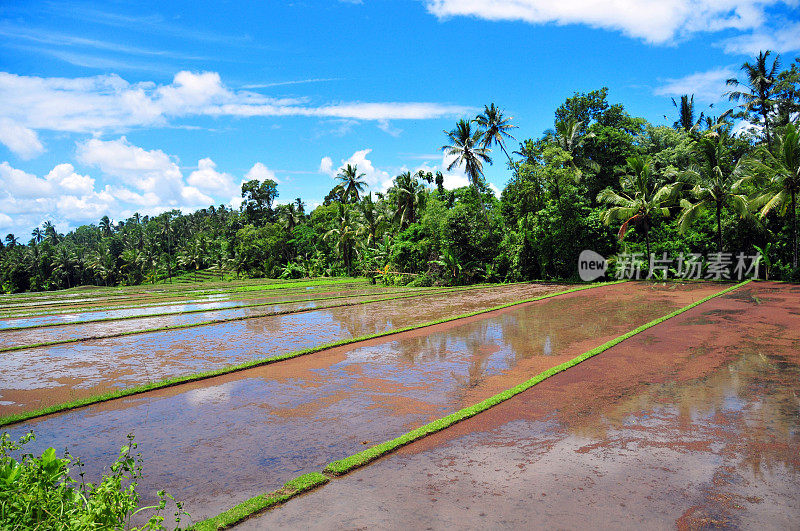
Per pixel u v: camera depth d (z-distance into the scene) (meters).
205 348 13.76
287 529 4.61
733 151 36.25
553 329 14.88
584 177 35.19
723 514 4.62
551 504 4.90
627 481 5.34
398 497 5.16
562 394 8.47
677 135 38.84
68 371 11.44
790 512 4.61
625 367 10.07
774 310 16.61
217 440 7.00
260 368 11.18
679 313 16.66
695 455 5.92
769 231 29.11
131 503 3.95
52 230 124.25
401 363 11.23
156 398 9.12
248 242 73.88
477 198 42.66
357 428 7.32
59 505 3.89
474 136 37.12
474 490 5.26
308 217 83.81
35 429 7.68
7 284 78.75
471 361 11.20
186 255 89.19
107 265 81.81
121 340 15.31
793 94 33.84
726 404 7.66
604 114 39.41
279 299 28.09
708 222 31.67
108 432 7.46
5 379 10.81
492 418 7.45
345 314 20.28
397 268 40.81
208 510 5.06
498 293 27.58
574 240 33.56
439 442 6.61
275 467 6.08
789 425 6.72
